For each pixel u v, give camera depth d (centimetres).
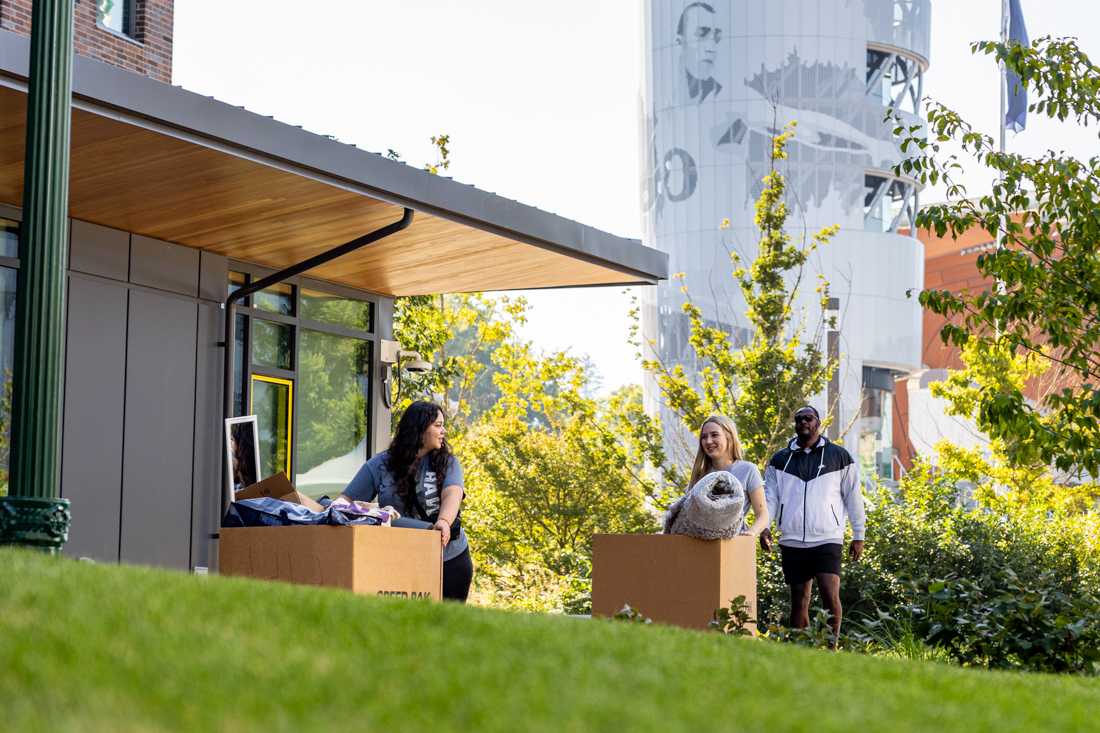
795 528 948
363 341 1567
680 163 5812
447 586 725
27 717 297
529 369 2372
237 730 295
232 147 945
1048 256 1150
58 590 426
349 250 1158
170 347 1271
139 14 1440
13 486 627
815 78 5728
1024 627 931
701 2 5838
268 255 1350
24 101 822
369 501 753
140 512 1227
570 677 370
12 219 1127
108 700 311
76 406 1170
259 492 712
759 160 5669
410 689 339
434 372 2233
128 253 1230
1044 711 434
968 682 486
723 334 2255
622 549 759
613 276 1411
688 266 5684
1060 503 2423
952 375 2608
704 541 740
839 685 427
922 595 1091
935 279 6631
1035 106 1174
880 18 5834
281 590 482
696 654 454
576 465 2305
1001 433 1103
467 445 2436
